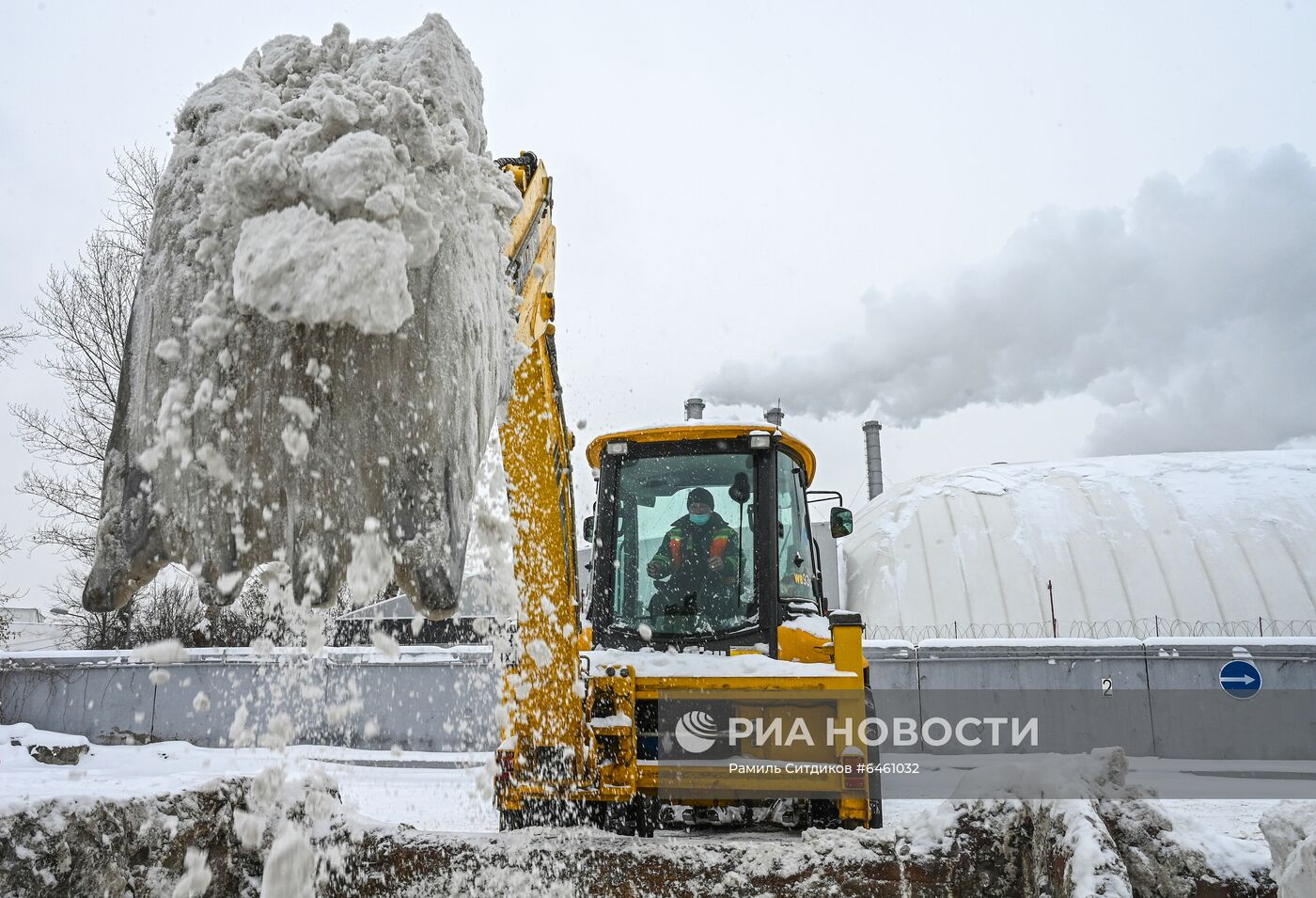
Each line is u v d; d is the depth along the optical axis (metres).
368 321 2.27
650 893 3.46
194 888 3.14
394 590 2.52
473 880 3.55
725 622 5.29
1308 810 2.68
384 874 3.62
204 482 2.37
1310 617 23.17
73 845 2.83
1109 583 24.97
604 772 4.18
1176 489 28.00
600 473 5.75
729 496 5.51
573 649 4.13
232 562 2.33
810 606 5.59
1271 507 26.42
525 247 3.45
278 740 2.86
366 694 15.52
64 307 18.88
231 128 2.58
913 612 24.98
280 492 2.36
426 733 15.34
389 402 2.43
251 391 2.39
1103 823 2.96
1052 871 2.97
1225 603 23.91
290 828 3.51
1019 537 26.86
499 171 3.09
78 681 16.52
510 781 4.20
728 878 3.44
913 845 3.42
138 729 16.00
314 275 2.24
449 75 2.78
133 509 2.38
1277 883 2.66
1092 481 29.02
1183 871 3.06
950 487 29.94
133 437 2.44
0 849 2.63
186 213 2.54
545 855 3.56
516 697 4.24
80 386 19.00
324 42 2.80
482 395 2.70
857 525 30.14
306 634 2.77
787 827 4.65
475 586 3.85
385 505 2.38
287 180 2.33
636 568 5.48
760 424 5.52
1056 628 23.88
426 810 8.61
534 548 4.02
